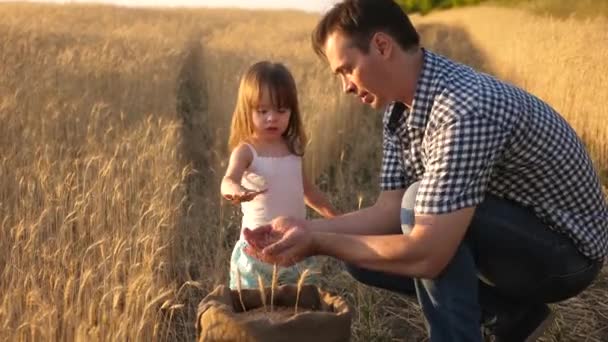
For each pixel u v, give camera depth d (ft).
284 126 11.74
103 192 15.46
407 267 9.04
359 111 34.14
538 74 37.55
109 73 33.24
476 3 139.33
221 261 15.16
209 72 40.06
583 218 9.96
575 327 13.34
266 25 99.71
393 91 9.47
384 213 10.68
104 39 50.70
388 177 10.79
